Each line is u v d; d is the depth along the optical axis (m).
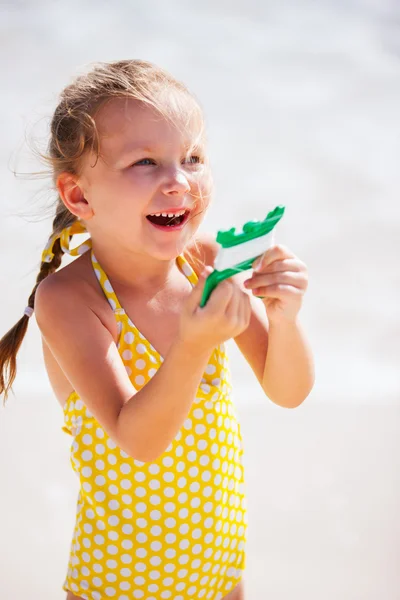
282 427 5.67
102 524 3.07
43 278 3.41
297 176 8.87
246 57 10.48
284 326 2.90
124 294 3.12
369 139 9.58
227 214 8.19
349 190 8.84
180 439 3.07
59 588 4.21
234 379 6.31
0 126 8.52
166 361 2.55
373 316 7.19
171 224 3.02
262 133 9.47
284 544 4.61
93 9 10.73
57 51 9.83
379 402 6.02
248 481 5.12
